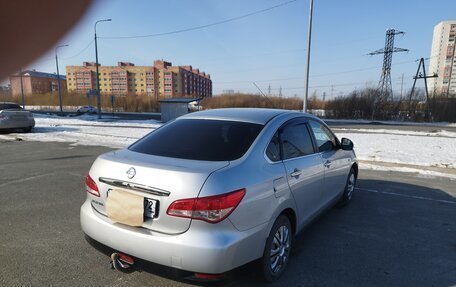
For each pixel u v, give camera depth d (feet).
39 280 9.40
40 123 76.54
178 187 7.56
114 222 8.49
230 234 7.65
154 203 7.85
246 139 9.66
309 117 13.47
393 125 100.01
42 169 24.44
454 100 123.34
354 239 12.97
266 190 8.79
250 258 8.24
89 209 9.24
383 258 11.39
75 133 52.95
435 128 87.25
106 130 60.85
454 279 10.09
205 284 7.53
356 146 42.19
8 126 49.24
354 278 10.01
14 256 10.84
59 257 10.83
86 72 280.72
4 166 25.49
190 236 7.40
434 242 12.82
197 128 10.67
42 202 16.58
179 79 290.15
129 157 9.11
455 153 36.94
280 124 10.96
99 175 8.90
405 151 38.11
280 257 9.78
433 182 22.89
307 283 9.63
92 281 9.43
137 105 197.06
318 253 11.67
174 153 9.29
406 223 14.82
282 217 9.78
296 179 10.40
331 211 16.33
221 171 7.93
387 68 164.35
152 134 11.07
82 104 224.12
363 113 138.31
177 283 9.42
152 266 7.79
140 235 7.86
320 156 12.78
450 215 15.97
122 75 284.00
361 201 18.10
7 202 16.52
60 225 13.60
